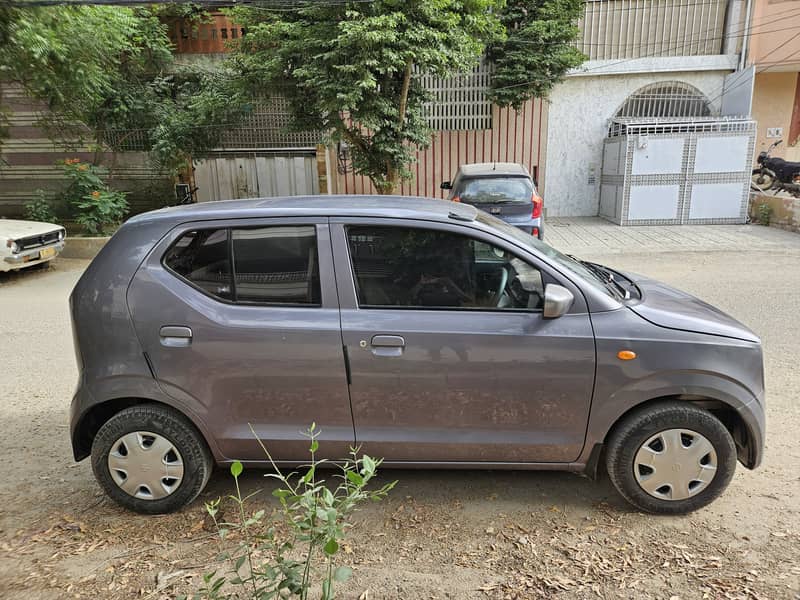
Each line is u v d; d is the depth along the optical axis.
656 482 2.95
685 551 2.71
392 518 3.04
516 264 2.98
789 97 15.88
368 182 15.44
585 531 2.90
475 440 2.98
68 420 4.36
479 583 2.52
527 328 2.88
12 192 14.52
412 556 2.72
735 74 14.51
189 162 13.86
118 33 10.99
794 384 4.58
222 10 12.30
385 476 3.46
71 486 3.45
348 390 2.95
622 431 2.94
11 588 2.54
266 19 10.94
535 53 13.52
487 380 2.90
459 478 3.43
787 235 11.76
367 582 2.54
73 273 10.14
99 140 13.52
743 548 2.72
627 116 15.20
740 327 3.05
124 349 2.98
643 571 2.58
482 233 2.99
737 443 3.11
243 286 3.01
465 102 15.09
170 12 13.53
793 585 2.45
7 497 3.32
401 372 2.91
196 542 2.88
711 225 13.34
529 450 3.00
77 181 12.04
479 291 2.98
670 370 2.85
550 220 15.13
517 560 2.68
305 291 2.98
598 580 2.53
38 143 14.16
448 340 2.88
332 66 9.56
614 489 3.28
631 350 2.85
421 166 15.57
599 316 2.91
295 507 2.07
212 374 2.96
